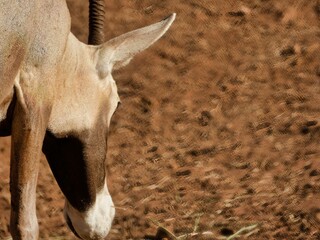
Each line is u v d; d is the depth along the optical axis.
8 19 15.67
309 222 22.89
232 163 26.59
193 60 32.34
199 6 34.94
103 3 19.39
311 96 29.88
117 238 23.02
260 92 30.34
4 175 26.67
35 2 16.02
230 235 22.70
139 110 30.14
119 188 25.75
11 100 16.27
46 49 16.31
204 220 23.38
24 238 16.61
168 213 24.03
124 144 28.34
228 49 32.81
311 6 34.50
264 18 34.25
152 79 31.53
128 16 34.88
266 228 22.75
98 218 18.86
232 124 28.83
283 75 31.19
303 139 27.45
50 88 16.61
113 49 18.52
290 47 32.53
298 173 25.50
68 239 23.44
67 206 19.02
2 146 27.91
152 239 22.94
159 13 35.03
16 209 16.62
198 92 30.78
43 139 16.97
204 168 26.50
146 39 18.66
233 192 24.88
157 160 27.31
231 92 30.50
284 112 29.09
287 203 23.86
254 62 31.95
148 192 25.41
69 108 17.81
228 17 34.38
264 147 27.22
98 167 18.58
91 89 18.12
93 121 18.25
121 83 31.39
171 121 29.47
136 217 23.86
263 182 25.19
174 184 25.75
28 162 16.52
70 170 18.48
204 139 28.23
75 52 17.80
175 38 33.25
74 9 35.12
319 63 31.62
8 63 15.77
